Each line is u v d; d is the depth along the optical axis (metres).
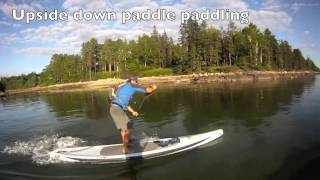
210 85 40.91
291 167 7.75
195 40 75.31
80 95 36.94
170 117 15.09
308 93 24.33
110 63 85.50
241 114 15.20
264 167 7.82
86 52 83.81
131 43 87.75
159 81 59.50
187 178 7.34
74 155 8.80
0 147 10.97
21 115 20.42
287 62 89.69
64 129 13.79
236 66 77.44
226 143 9.91
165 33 79.62
